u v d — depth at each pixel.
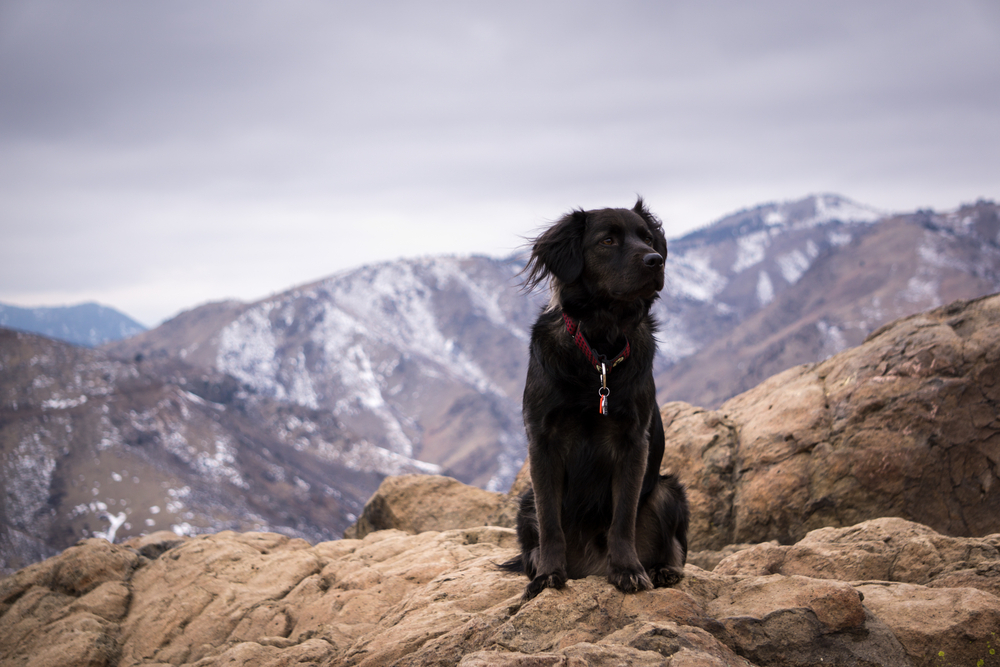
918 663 2.29
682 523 2.59
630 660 2.15
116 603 3.27
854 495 3.45
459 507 4.31
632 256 2.37
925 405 3.43
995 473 3.35
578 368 2.38
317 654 2.64
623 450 2.39
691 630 2.25
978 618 2.30
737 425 4.00
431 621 2.53
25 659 3.04
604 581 2.41
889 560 2.72
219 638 3.00
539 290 2.55
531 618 2.33
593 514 2.46
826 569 2.76
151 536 4.13
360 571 3.12
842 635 2.29
